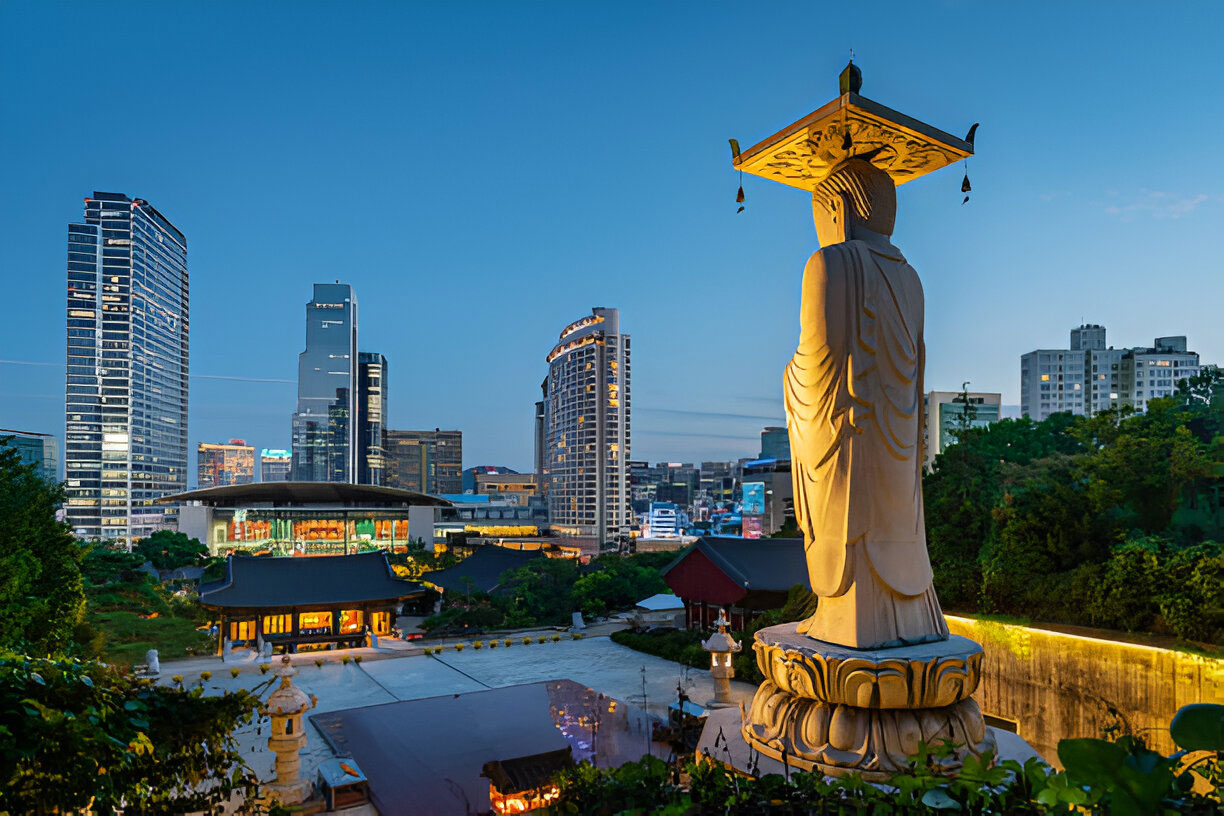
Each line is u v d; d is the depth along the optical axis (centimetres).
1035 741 2589
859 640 1444
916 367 1551
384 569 6112
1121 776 356
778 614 4088
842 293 1473
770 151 1595
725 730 1648
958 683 1365
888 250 1534
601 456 19588
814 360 1501
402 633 6050
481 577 7562
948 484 3653
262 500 12288
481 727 2923
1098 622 2620
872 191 1572
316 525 11744
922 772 616
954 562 3322
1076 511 2998
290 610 5503
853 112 1408
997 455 3912
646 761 930
